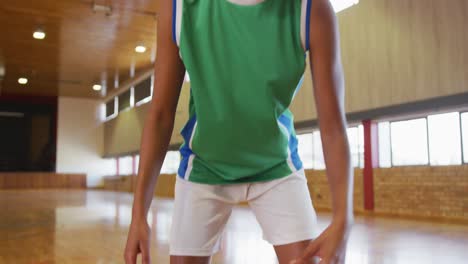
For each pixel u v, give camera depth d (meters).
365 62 8.84
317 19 0.89
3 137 21.41
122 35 13.00
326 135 0.88
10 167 21.48
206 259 1.23
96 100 23.11
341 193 0.84
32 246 4.84
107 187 22.28
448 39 7.38
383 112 8.45
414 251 4.32
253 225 6.54
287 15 0.92
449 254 4.16
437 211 7.79
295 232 1.11
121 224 7.09
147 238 0.95
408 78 8.01
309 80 9.95
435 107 7.52
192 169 1.21
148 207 1.02
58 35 13.00
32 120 21.95
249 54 0.94
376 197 8.95
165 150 1.07
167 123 1.05
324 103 0.88
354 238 5.24
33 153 21.89
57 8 10.96
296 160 1.17
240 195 1.18
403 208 8.38
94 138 22.95
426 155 8.25
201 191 1.19
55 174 22.06
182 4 0.98
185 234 1.21
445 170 7.68
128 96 19.83
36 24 12.06
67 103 22.58
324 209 9.52
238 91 0.97
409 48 8.00
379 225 6.64
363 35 8.86
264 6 0.93
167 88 1.04
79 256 4.20
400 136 8.75
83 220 7.73
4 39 13.33
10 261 3.98
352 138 9.75
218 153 1.11
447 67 7.37
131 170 20.12
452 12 7.33
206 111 1.03
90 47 14.20
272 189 1.14
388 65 8.38
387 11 8.39
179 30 0.98
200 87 1.00
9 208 10.42
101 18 11.66
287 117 1.15
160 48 1.03
